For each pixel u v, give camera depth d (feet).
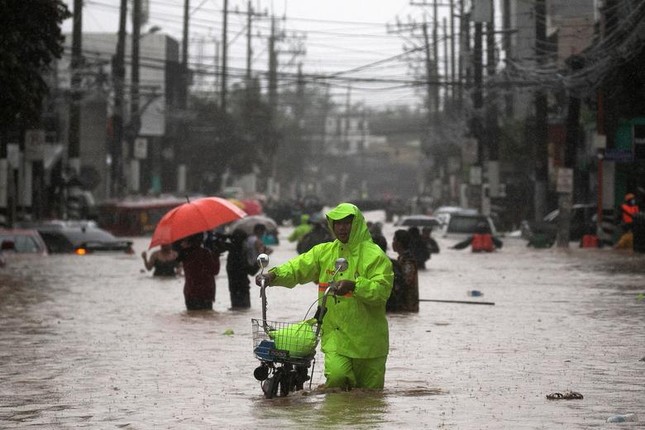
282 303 155.33
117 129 449.89
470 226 372.79
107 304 154.71
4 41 199.52
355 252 75.61
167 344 109.19
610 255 278.67
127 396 79.15
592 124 393.09
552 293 168.96
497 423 66.64
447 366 92.63
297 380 77.87
